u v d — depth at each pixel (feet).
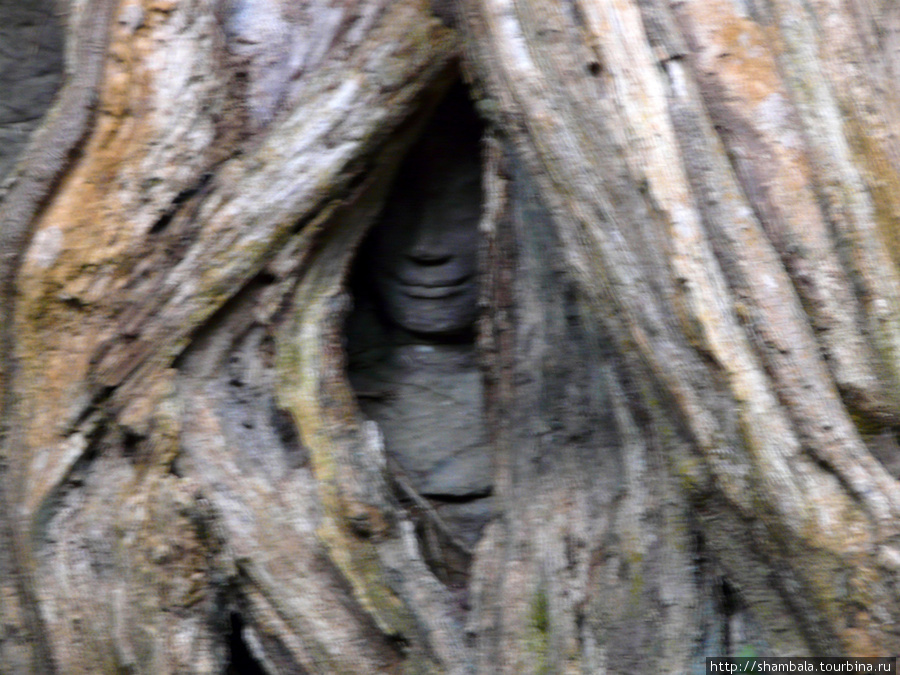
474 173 14.67
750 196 11.54
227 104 12.81
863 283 11.64
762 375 11.28
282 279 13.21
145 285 12.60
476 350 15.94
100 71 12.28
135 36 12.32
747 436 11.30
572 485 13.53
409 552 13.66
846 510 11.23
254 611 13.38
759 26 11.85
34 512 12.51
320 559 13.20
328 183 12.94
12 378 12.42
